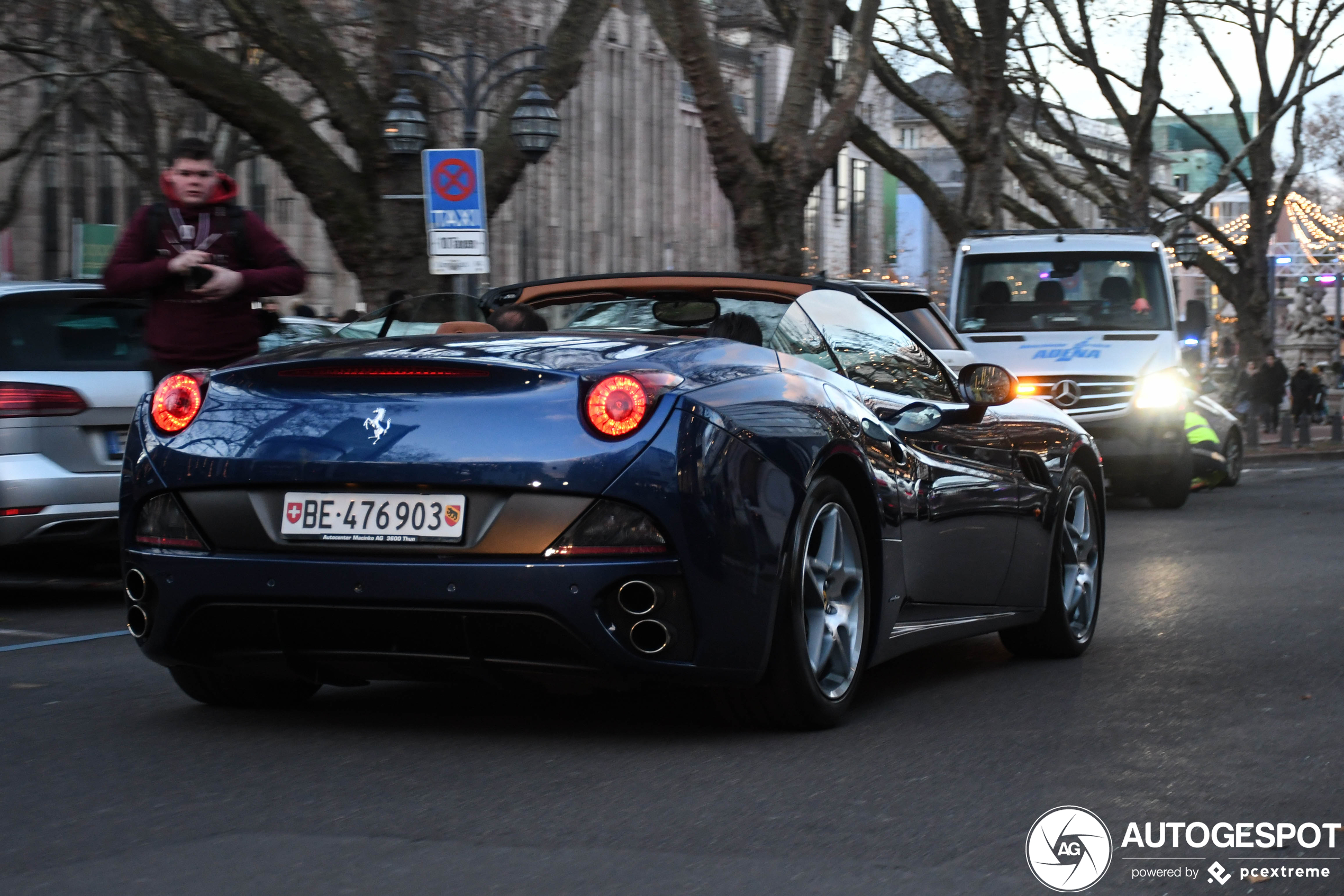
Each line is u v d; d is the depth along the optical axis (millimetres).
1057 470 7051
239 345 7117
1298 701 5980
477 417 4707
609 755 4898
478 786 4477
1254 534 14156
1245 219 53688
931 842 3936
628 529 4629
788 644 5023
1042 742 5180
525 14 33656
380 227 18359
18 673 6762
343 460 4746
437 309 6590
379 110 18484
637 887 3514
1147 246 18219
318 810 4199
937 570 6008
